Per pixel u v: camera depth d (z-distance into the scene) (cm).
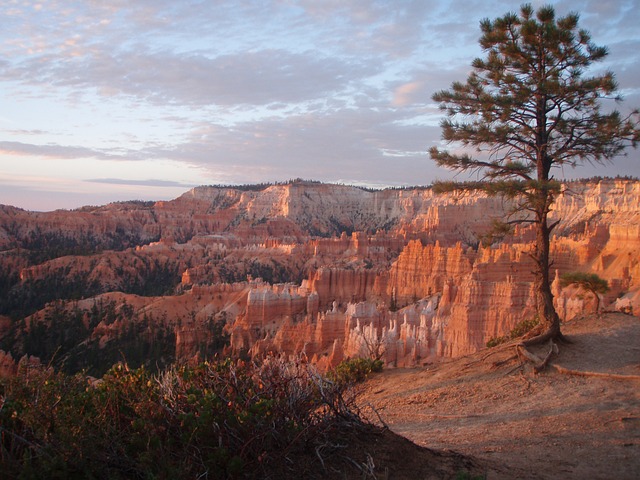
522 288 4962
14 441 659
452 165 1806
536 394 1451
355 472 769
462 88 1791
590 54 1711
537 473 893
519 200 1736
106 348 7200
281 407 805
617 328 1922
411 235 15075
